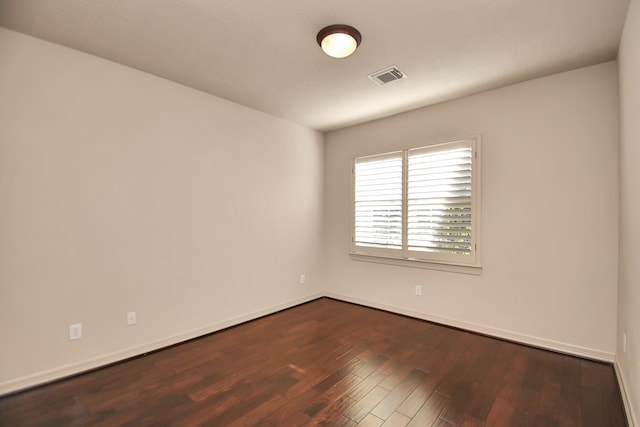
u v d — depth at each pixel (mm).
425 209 3498
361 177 4133
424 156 3502
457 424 1821
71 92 2344
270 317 3711
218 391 2154
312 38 2197
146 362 2572
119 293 2588
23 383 2139
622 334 2193
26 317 2158
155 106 2795
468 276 3236
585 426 1800
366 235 4074
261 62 2541
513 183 2947
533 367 2475
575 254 2658
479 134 3121
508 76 2770
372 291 4062
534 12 1891
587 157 2602
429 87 3002
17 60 2123
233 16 1952
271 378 2326
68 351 2330
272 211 3846
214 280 3248
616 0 1775
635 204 1709
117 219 2574
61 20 1998
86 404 1999
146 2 1822
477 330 3178
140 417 1877
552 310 2764
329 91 3109
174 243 2932
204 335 3146
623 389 2041
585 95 2607
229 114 3369
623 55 2066
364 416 1896
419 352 2758
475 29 2068
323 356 2689
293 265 4125
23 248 2146
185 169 3008
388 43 2236
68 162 2330
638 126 1607
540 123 2809
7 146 2086
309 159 4348
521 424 1821
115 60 2523
